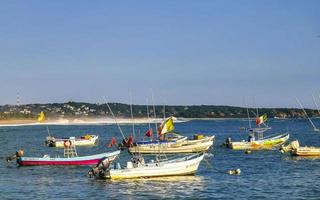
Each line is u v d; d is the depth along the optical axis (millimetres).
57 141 116188
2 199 44969
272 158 75312
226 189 48031
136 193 46438
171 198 44188
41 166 68062
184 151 85062
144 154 84062
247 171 60500
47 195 46500
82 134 182250
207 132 181000
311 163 68125
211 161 71750
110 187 49469
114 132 195125
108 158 55156
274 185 50125
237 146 91688
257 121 103062
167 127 65312
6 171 63938
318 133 158750
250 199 43438
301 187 48812
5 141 139750
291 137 136000
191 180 53219
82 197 45219
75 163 68438
